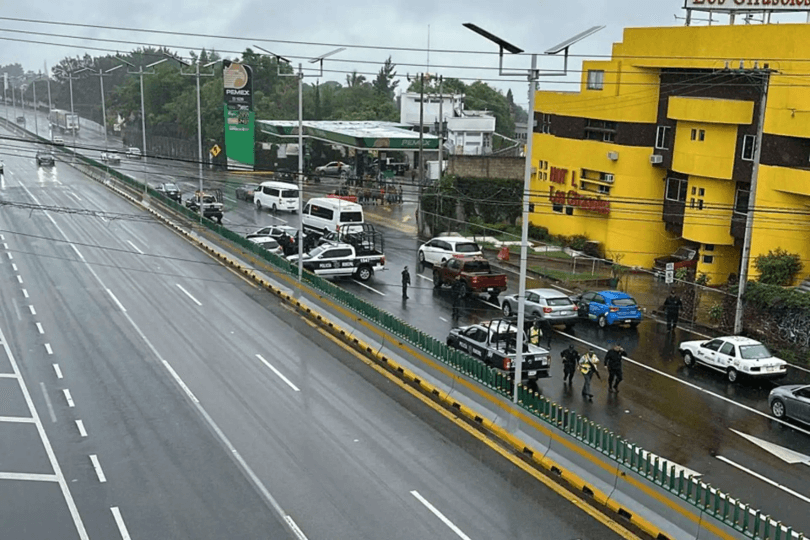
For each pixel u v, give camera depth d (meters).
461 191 58.19
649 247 47.41
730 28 40.47
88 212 62.09
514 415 22.95
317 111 122.50
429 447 22.34
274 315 36.28
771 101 37.91
